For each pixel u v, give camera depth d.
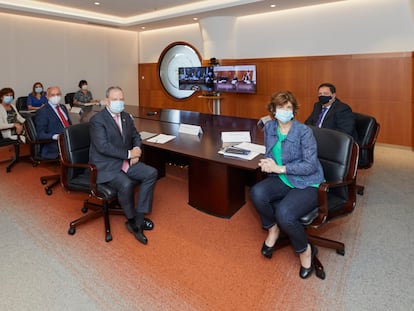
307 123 3.69
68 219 2.94
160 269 2.18
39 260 2.29
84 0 6.44
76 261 2.27
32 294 1.93
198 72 7.79
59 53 7.94
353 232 2.66
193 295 1.91
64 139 2.70
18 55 7.23
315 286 1.99
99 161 2.62
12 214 3.04
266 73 7.01
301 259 2.10
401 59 5.38
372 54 5.65
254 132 3.51
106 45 8.92
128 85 9.67
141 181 2.68
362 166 3.30
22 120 4.93
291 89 6.72
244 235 2.64
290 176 2.21
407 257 2.29
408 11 5.21
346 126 3.27
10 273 2.13
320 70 6.27
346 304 1.82
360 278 2.05
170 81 9.20
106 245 2.49
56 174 4.14
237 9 6.39
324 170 2.28
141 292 1.94
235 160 2.52
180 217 2.97
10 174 4.27
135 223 2.62
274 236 2.31
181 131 3.66
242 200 3.19
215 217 2.97
